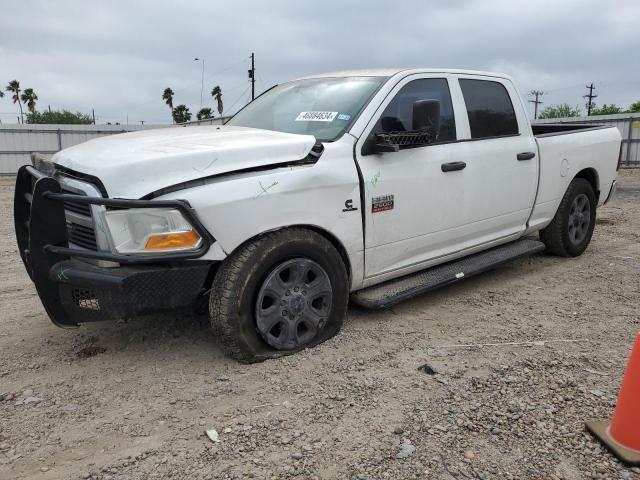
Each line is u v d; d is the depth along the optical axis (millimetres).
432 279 4828
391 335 4328
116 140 4105
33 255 3514
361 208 4207
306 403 3309
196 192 3447
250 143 3838
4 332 4492
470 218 5133
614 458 2826
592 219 6898
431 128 4316
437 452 2852
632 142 21609
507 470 2727
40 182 3477
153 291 3416
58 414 3232
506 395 3398
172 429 3074
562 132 6434
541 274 6070
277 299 3812
